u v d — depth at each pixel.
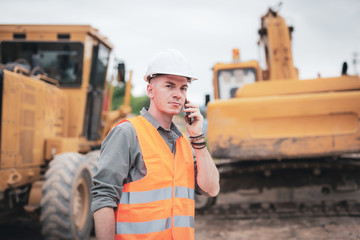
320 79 4.80
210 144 4.65
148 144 1.42
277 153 4.54
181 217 1.42
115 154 1.37
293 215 5.55
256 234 4.65
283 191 5.50
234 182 5.62
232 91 6.50
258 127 4.60
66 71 5.48
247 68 6.55
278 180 5.55
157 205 1.38
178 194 1.44
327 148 4.46
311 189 5.47
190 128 1.54
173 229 1.39
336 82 4.75
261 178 5.57
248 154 4.57
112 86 6.70
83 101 5.49
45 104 4.64
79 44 5.47
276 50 5.99
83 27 5.48
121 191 1.38
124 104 6.86
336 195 5.42
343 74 4.98
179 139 1.57
